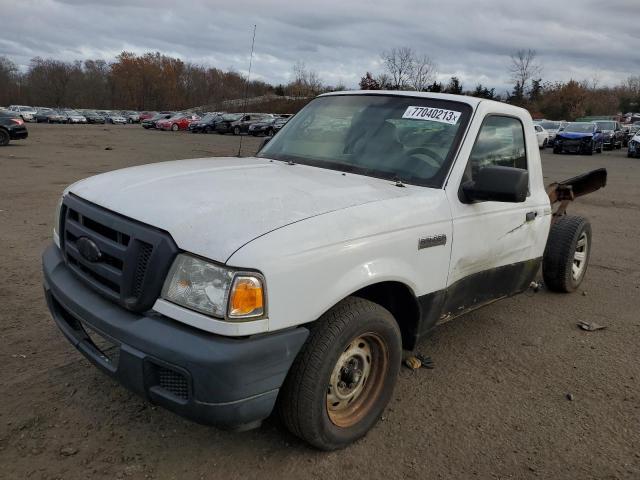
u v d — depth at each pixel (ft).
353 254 8.86
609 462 9.94
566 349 14.56
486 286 12.82
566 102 217.97
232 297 7.57
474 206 11.54
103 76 372.58
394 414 11.06
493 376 12.87
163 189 9.46
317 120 13.66
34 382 11.30
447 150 11.54
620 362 13.92
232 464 9.25
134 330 8.04
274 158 13.12
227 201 8.86
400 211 9.89
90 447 9.45
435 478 9.28
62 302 9.39
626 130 120.37
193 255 7.84
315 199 9.41
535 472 9.57
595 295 19.08
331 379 9.22
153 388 8.09
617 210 37.27
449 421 10.93
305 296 8.21
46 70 363.56
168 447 9.57
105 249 8.66
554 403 11.82
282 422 9.09
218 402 7.68
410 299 10.52
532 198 14.03
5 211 27.91
